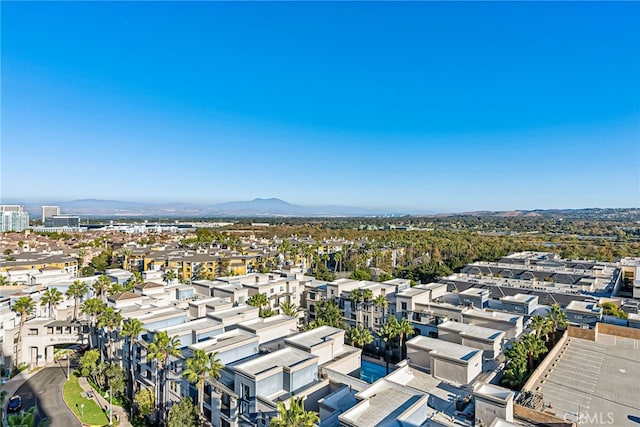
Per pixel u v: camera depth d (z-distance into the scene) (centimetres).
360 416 3884
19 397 6550
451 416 4550
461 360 5231
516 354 5444
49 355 8338
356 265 17550
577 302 8650
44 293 9394
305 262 18500
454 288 10900
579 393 5097
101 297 9419
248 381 4600
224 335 5956
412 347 5853
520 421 4509
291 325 6950
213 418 4959
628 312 8800
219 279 11181
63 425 5928
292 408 3719
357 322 9288
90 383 7288
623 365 5953
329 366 5481
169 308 7556
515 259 15150
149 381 6138
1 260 14500
